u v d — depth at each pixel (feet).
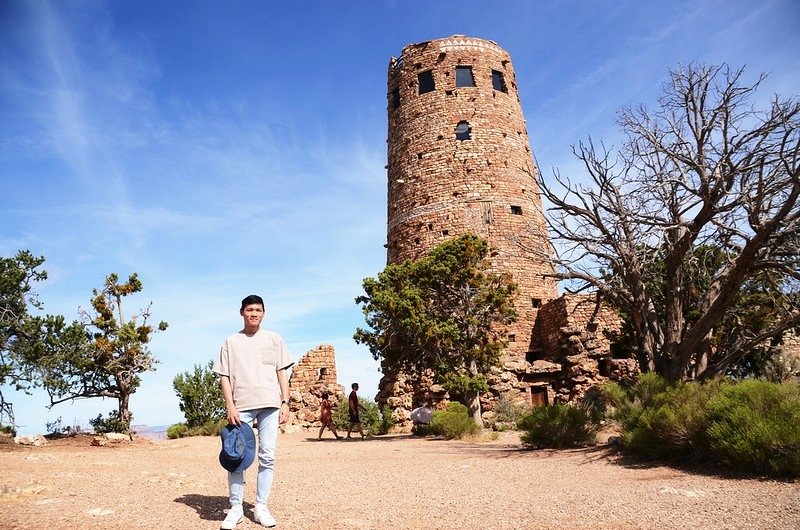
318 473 33.06
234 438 18.11
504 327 102.27
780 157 41.29
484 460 40.11
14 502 19.97
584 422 47.78
